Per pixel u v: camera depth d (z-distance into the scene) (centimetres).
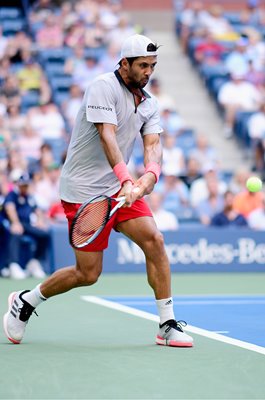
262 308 2069
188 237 3103
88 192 1441
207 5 5338
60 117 3675
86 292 2434
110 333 1619
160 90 4209
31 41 4375
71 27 4362
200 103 4388
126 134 1448
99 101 1397
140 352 1394
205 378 1180
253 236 3152
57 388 1116
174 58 4700
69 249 2969
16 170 2938
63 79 4066
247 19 4938
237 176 3366
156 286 1460
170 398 1059
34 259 2944
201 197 3334
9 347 1443
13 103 3653
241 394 1081
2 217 2920
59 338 1552
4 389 1108
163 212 3134
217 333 1628
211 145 4078
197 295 2400
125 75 1424
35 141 3541
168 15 5216
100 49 4312
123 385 1134
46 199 3175
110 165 1395
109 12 4712
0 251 2952
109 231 1426
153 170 1423
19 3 4681
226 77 4334
